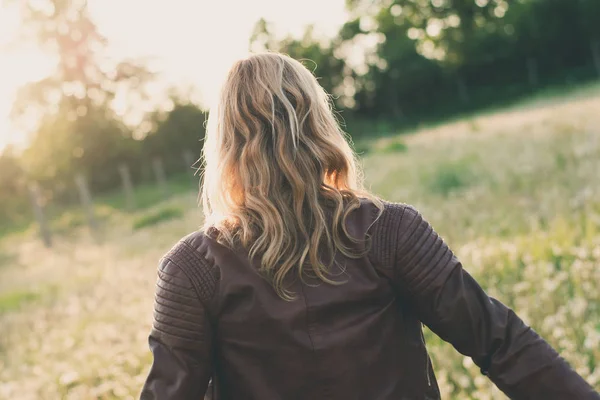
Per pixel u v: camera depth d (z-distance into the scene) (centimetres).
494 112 4319
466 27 6656
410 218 153
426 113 6500
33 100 4988
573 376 146
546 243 647
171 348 146
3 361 738
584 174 991
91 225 2325
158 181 4503
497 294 539
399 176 1534
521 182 1093
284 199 150
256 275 146
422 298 150
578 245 646
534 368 146
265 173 150
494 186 1117
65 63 5122
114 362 576
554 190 889
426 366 159
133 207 2886
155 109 4988
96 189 4731
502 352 149
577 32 6241
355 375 145
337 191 153
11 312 1028
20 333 849
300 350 143
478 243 721
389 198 1249
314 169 152
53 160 4638
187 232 1586
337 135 160
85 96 5112
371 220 152
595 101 2422
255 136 152
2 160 4500
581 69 6144
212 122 163
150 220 2116
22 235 2922
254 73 158
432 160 1702
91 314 843
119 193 4338
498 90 6431
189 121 4912
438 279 148
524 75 6519
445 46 6650
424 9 6800
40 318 915
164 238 1587
